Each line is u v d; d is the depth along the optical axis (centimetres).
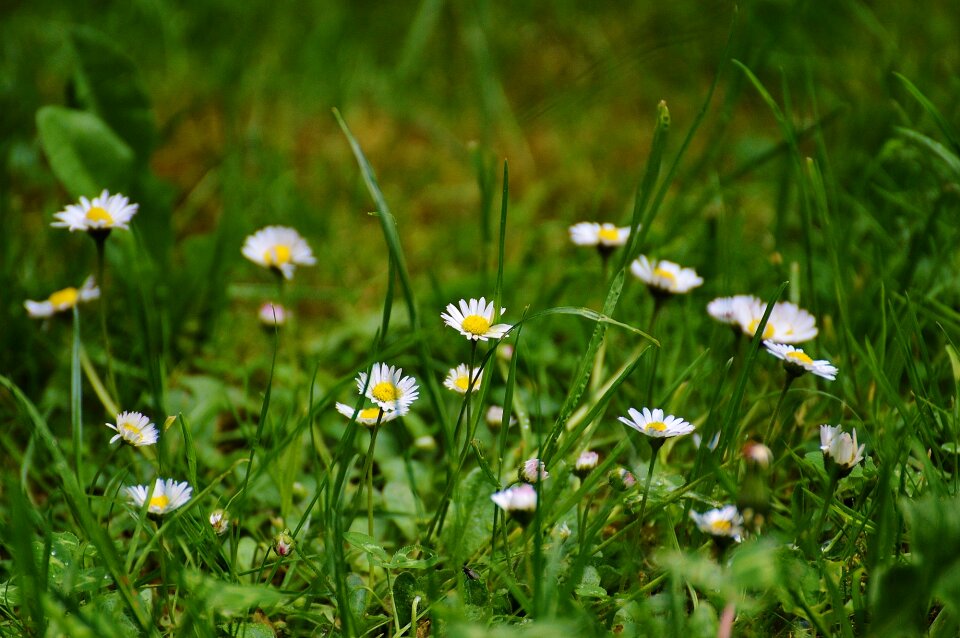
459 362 111
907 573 85
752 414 102
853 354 104
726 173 135
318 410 95
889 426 94
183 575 89
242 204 125
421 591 92
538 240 126
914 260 106
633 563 93
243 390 109
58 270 117
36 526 95
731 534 89
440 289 114
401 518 98
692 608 92
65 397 107
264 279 122
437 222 133
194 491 94
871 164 114
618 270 97
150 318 112
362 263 124
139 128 115
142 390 108
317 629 92
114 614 89
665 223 123
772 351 93
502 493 88
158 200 114
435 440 105
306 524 97
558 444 100
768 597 90
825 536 94
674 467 100
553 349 111
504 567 93
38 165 131
